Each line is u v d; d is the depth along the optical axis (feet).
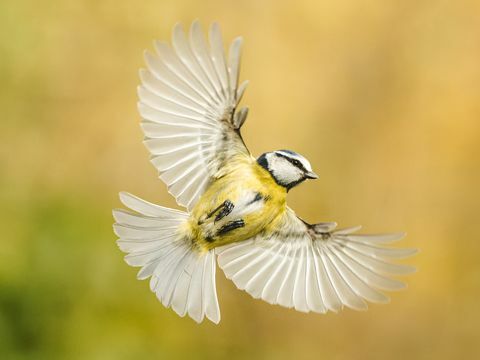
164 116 21.89
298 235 24.43
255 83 45.83
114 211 22.17
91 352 36.17
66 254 37.76
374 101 46.65
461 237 45.24
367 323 43.11
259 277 24.52
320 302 24.50
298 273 24.70
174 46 21.26
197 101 22.07
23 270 36.81
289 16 46.52
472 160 46.19
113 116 43.91
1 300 35.86
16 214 39.78
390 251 23.32
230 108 22.29
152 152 21.93
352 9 46.88
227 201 22.66
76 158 43.01
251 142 45.16
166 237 22.56
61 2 43.93
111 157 43.32
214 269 23.22
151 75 21.45
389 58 47.03
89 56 44.21
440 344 43.75
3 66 42.60
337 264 24.50
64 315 36.47
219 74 21.95
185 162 22.38
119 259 37.93
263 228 23.88
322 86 46.34
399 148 46.26
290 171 23.26
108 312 37.04
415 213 45.44
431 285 44.68
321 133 45.83
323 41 46.78
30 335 35.83
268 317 41.75
